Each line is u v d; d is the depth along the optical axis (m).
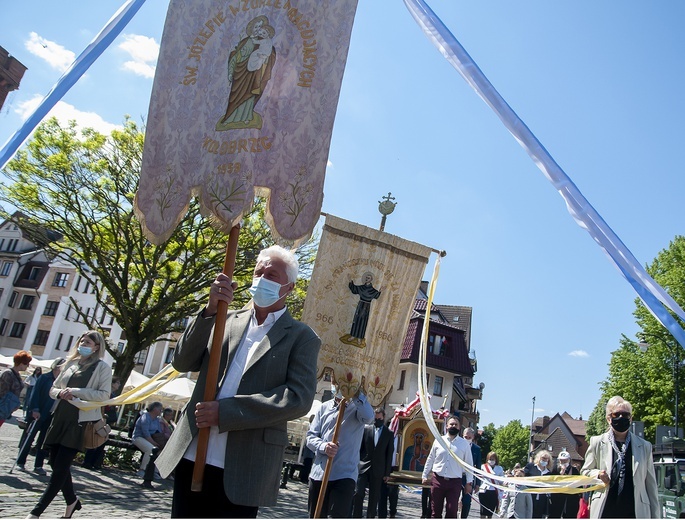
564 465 15.85
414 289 8.41
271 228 4.12
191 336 3.71
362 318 8.16
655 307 3.85
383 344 8.16
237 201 4.07
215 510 3.34
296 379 3.49
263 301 3.67
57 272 61.84
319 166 4.20
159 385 5.96
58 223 20.17
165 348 53.31
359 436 7.71
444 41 4.16
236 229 4.07
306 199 4.15
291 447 26.84
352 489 7.41
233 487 3.25
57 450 6.27
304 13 4.45
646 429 40.31
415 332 48.16
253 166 4.17
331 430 7.74
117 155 19.94
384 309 8.26
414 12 4.27
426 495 15.04
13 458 12.89
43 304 61.34
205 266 20.34
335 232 8.31
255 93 4.32
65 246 21.62
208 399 3.46
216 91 4.43
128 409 23.92
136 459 17.06
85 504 9.07
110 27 4.49
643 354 41.41
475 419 64.19
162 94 4.52
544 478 6.22
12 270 62.97
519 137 3.99
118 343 55.06
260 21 4.46
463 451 12.27
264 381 3.50
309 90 4.32
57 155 19.06
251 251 20.53
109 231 20.56
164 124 4.48
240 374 3.58
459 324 72.56
